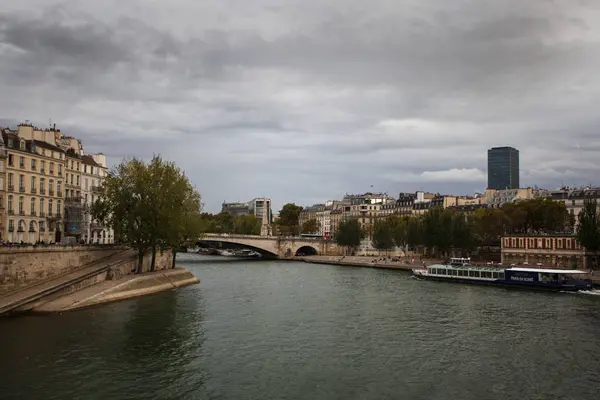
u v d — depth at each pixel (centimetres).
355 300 8469
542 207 15725
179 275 10638
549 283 9856
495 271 10781
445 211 16200
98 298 7619
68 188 11138
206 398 3931
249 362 4816
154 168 9850
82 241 11425
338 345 5459
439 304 8112
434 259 16838
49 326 5950
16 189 9175
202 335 5775
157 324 6231
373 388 4194
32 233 9619
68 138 11706
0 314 6359
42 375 4316
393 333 6031
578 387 4256
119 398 3884
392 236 18388
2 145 8825
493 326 6431
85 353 4941
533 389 4206
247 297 8638
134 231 9538
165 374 4425
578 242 12200
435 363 4866
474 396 4047
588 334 6000
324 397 3984
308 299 8512
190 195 11744
